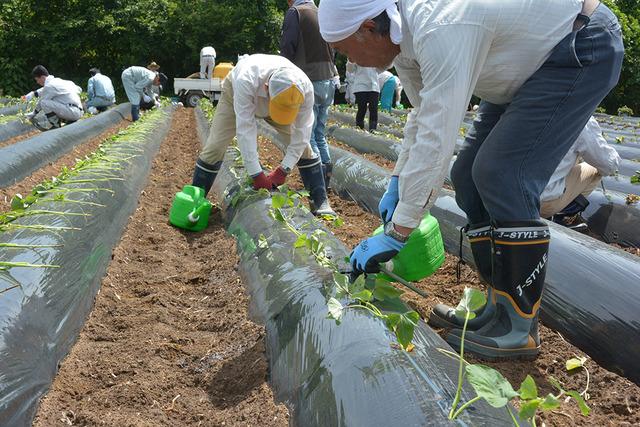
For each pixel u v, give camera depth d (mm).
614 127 12891
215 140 4934
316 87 5637
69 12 28703
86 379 2695
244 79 4270
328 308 2297
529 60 2271
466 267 4027
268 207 4309
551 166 2428
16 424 2201
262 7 30281
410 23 2162
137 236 4863
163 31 28594
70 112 11758
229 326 3188
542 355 2820
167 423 2402
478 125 2711
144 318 3352
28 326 2615
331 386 2096
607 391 2529
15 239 3357
